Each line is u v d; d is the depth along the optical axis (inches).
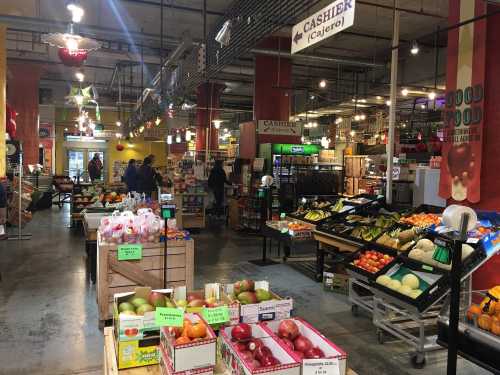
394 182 354.3
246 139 437.7
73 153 876.0
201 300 106.5
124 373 94.6
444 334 114.7
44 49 471.2
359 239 204.5
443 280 138.3
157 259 161.5
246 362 75.3
